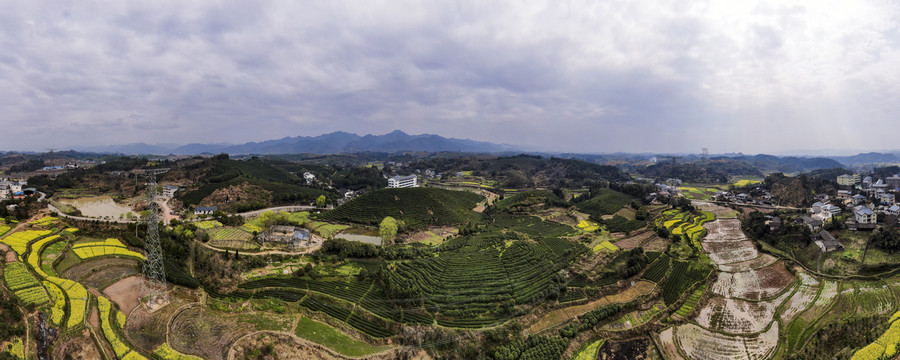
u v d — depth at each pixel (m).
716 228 176.12
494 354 91.12
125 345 71.94
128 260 100.44
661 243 154.38
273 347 81.56
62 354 67.88
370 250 125.88
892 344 83.12
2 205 119.44
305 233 134.88
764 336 99.88
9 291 76.62
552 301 111.62
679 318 108.62
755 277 128.00
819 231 143.00
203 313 88.12
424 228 164.00
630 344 100.62
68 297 79.88
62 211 137.38
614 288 120.00
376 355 84.88
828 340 92.75
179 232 120.50
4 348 62.50
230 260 111.00
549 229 168.75
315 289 103.94
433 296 105.75
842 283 114.75
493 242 144.88
